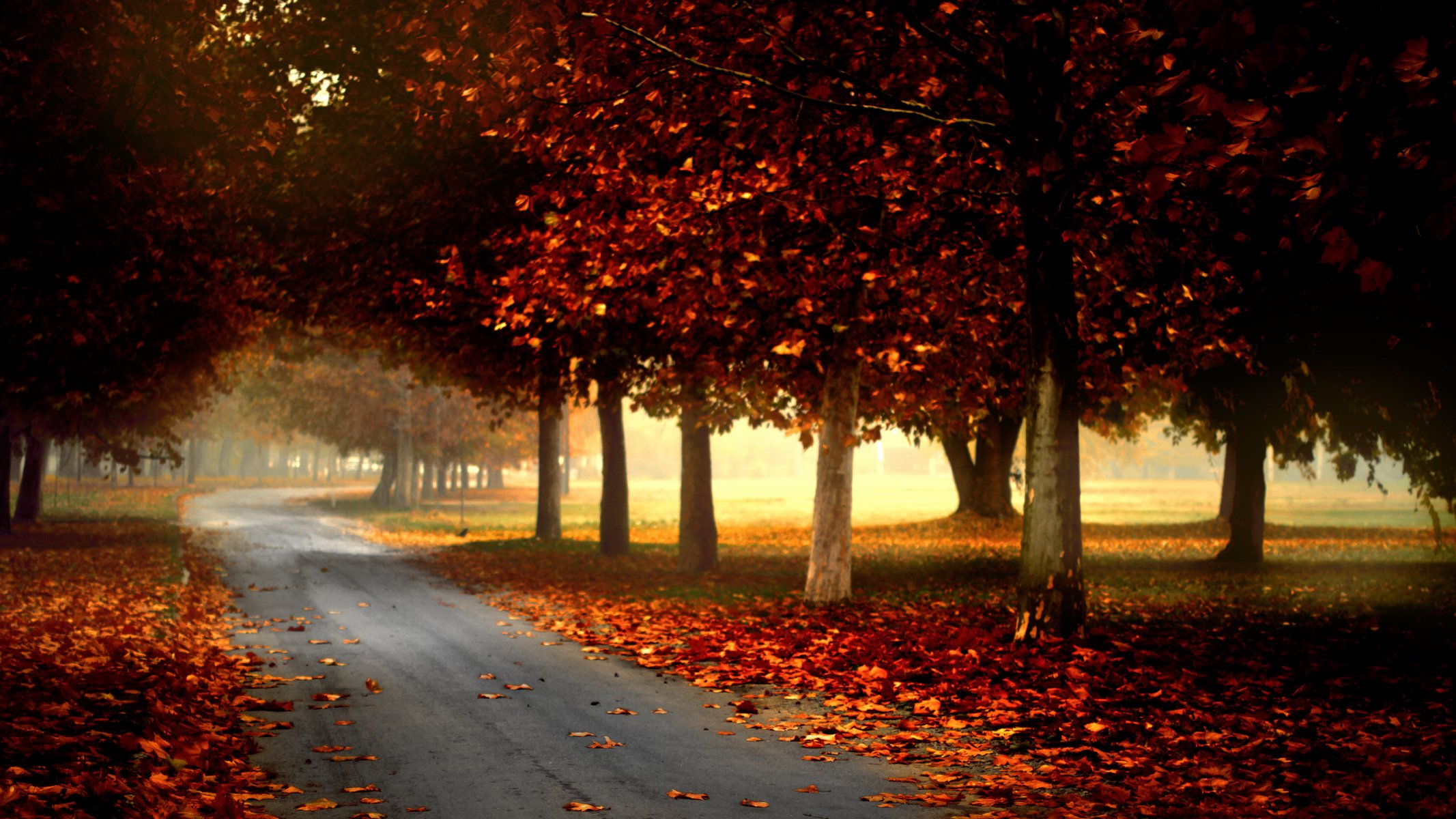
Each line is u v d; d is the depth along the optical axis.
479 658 11.68
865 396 16.80
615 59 10.12
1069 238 10.64
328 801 5.96
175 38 11.52
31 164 9.60
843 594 15.70
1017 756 7.04
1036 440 10.66
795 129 11.48
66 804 5.15
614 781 6.47
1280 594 17.31
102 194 10.58
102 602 16.27
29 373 21.36
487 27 10.16
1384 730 7.53
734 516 57.53
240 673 10.51
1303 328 13.12
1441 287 10.10
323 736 7.77
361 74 17.62
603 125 10.70
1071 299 10.62
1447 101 5.37
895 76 12.21
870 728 7.98
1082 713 8.03
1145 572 21.77
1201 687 9.06
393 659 11.59
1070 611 10.48
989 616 14.66
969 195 11.63
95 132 10.10
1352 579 19.77
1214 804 5.82
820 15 11.17
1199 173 6.38
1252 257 11.90
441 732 7.89
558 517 36.22
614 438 28.52
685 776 6.61
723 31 10.70
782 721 8.30
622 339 16.94
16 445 42.91
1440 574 20.38
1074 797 6.05
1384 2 5.74
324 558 28.22
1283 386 18.14
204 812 5.62
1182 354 13.63
